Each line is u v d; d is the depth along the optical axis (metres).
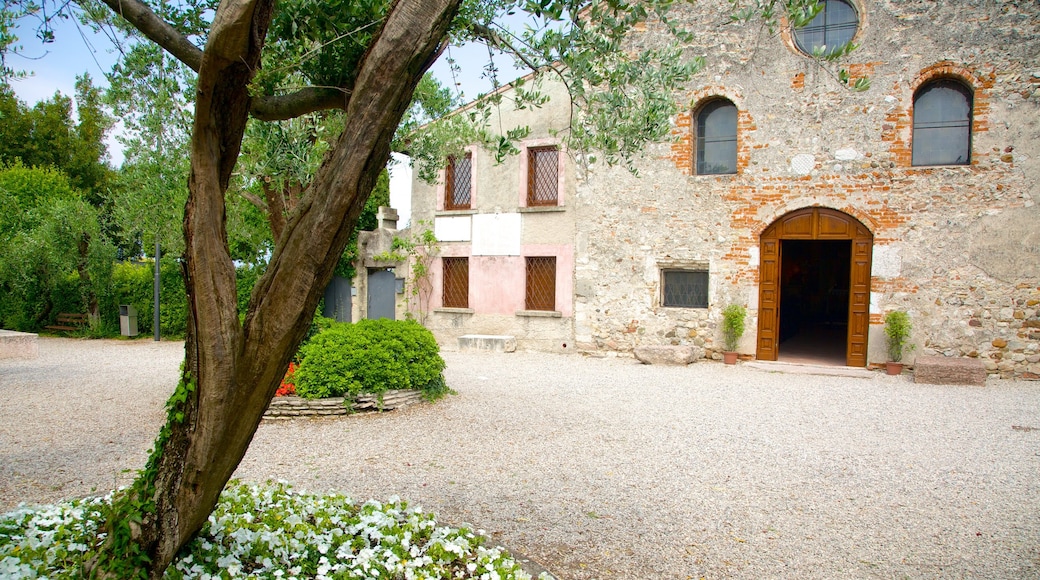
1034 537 4.34
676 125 12.38
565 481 5.45
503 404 8.60
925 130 10.94
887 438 6.93
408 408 8.30
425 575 3.19
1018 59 10.16
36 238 17.12
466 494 5.09
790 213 11.66
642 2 3.96
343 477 5.50
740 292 11.98
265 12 2.52
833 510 4.84
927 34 10.64
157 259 17.25
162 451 2.87
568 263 13.60
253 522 3.74
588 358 13.12
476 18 4.16
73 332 18.80
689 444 6.68
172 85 5.28
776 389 9.78
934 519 4.66
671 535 4.34
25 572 2.79
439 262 15.17
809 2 3.39
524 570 3.60
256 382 2.76
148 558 2.80
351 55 3.22
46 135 27.02
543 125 13.73
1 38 3.52
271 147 5.90
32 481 5.41
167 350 15.34
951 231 10.60
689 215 12.36
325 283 2.81
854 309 11.30
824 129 11.31
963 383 9.94
